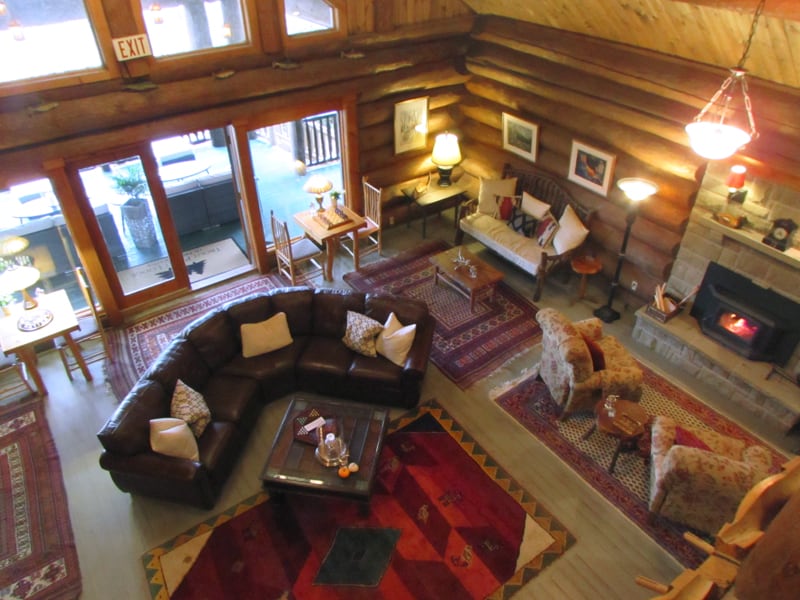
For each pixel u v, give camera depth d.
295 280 7.50
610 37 5.99
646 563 4.44
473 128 8.38
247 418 5.35
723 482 3.95
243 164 6.80
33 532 4.68
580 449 5.31
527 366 6.23
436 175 8.66
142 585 4.33
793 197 5.09
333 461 4.61
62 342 6.47
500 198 7.74
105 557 4.51
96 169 6.00
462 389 5.94
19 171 5.40
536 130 7.24
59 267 6.85
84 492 5.00
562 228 7.00
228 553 4.52
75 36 5.28
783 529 0.80
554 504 4.85
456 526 4.68
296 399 5.25
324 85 6.83
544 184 7.52
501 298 7.26
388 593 4.25
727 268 5.74
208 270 7.78
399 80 7.35
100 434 4.47
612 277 7.11
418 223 8.85
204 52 6.00
